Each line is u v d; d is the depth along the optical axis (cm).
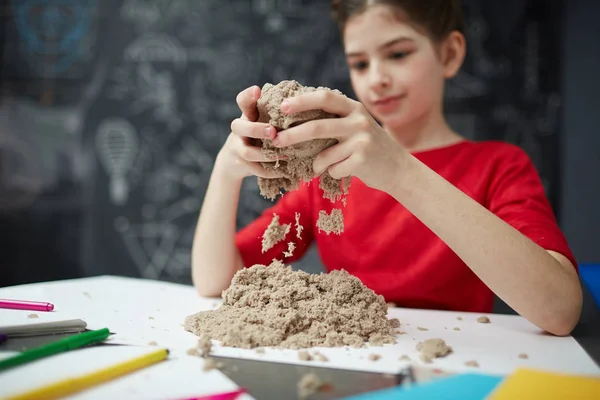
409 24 67
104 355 39
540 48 127
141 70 138
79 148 139
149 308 55
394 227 72
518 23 127
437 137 78
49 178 139
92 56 139
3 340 41
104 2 138
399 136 78
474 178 72
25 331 42
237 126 46
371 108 72
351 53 71
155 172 139
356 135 44
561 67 126
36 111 139
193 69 138
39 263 139
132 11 138
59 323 44
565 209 126
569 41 126
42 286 64
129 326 48
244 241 70
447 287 70
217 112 138
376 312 49
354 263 73
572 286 48
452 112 130
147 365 38
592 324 51
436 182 47
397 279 70
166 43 138
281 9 136
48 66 139
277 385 35
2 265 139
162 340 44
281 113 45
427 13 68
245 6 136
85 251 139
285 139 43
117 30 139
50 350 39
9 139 139
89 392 34
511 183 67
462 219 47
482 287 70
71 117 139
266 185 50
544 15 126
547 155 127
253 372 37
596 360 41
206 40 138
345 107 44
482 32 128
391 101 70
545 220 58
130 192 139
